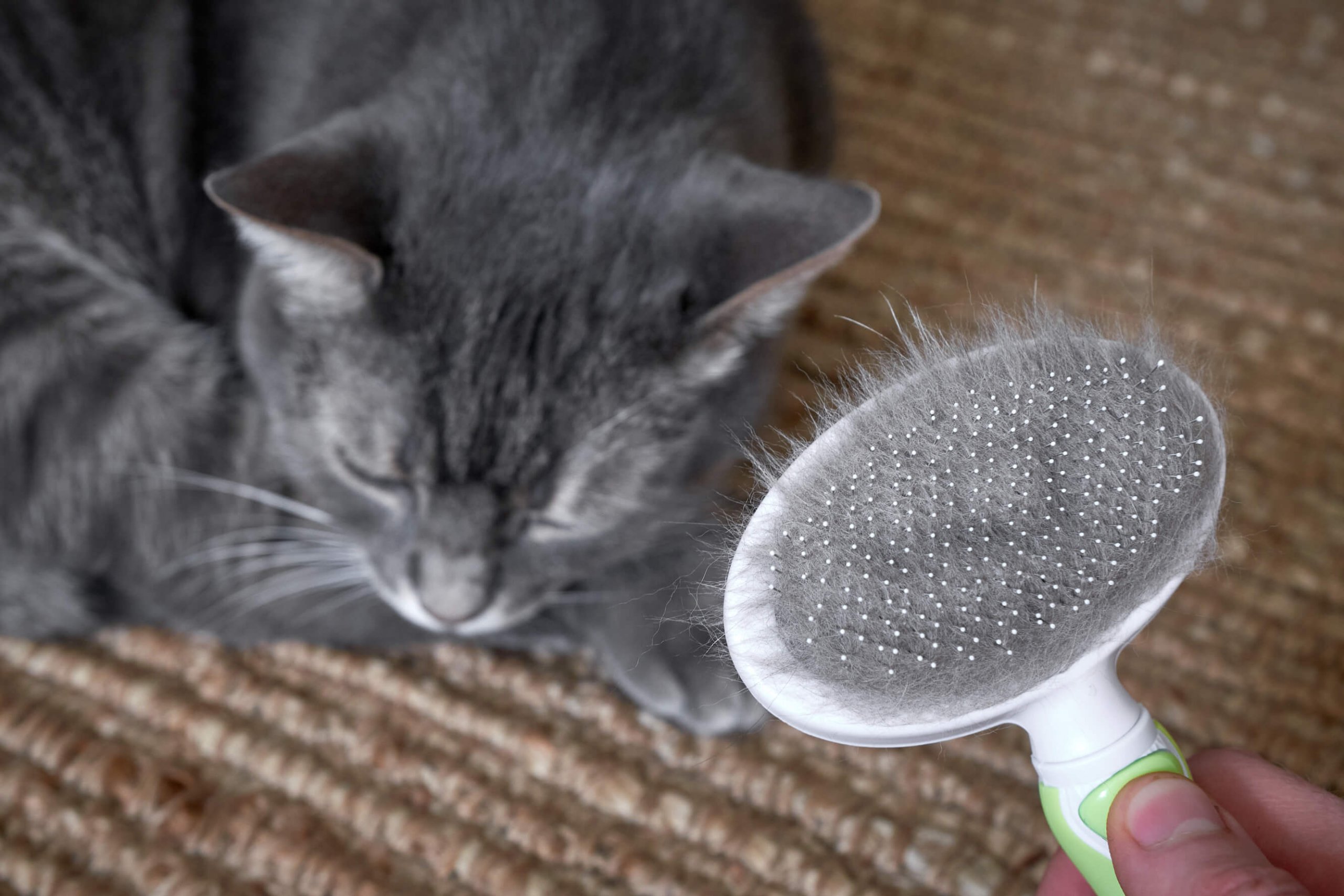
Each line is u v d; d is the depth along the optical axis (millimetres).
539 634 494
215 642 490
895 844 450
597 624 488
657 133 461
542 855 444
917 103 717
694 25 493
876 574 346
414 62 476
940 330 382
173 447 503
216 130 529
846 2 763
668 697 468
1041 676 348
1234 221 669
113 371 500
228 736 462
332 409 458
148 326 508
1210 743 476
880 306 608
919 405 356
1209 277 638
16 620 480
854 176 671
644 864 442
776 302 444
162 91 521
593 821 452
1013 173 685
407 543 472
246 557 498
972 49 750
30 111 502
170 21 521
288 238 417
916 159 687
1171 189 684
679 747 468
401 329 437
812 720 352
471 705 475
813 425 379
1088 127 714
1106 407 350
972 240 647
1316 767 472
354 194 426
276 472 505
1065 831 365
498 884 438
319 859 439
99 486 500
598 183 447
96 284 507
